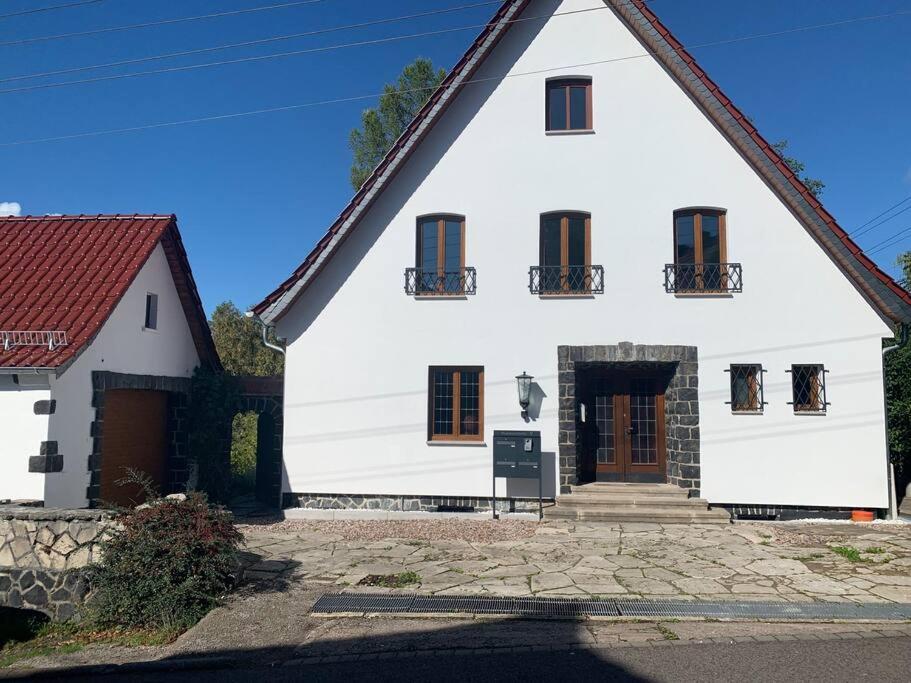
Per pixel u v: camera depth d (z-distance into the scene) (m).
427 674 5.39
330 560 9.07
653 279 12.32
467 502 12.34
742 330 12.06
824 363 11.83
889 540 9.98
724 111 12.10
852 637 6.08
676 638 6.11
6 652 6.84
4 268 12.46
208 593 7.43
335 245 12.73
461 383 12.74
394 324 12.80
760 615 6.65
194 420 14.34
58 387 10.20
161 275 13.62
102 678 5.77
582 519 11.66
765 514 11.73
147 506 8.04
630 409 13.02
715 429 11.95
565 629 6.41
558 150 12.70
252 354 29.25
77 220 13.86
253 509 13.70
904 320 11.52
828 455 11.68
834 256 11.87
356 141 24.58
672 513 11.45
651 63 12.61
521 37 12.92
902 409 13.66
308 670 5.58
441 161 12.92
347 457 12.69
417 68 24.25
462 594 7.48
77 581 7.68
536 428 12.31
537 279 12.53
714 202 12.29
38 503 9.55
